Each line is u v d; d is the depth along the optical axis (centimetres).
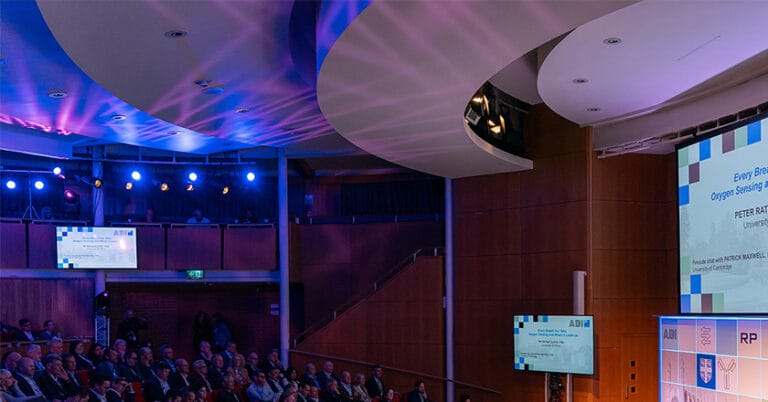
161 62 1084
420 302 1895
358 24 828
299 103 1384
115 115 1471
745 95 1312
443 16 809
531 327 1648
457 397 1842
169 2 862
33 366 1198
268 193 2092
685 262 1376
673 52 1091
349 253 2098
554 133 1716
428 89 1085
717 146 1301
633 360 1633
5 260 1778
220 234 1967
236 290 2141
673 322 1418
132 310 2100
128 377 1405
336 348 1914
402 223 2083
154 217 1998
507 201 1791
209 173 2000
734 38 1031
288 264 1973
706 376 1320
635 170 1675
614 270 1644
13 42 1064
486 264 1816
